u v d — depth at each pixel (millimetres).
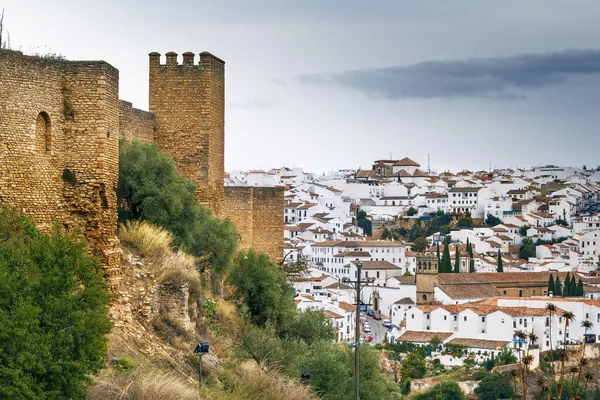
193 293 54438
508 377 171750
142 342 46438
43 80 46969
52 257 35438
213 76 71000
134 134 67125
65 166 48188
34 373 32562
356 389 55625
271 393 48062
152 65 70938
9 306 33281
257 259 70812
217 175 72562
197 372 47781
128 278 50094
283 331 71312
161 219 60344
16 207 45281
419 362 178750
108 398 36688
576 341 193500
